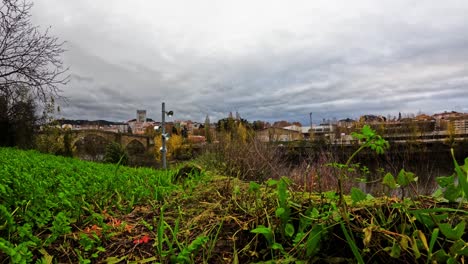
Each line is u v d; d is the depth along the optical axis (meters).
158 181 3.57
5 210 1.68
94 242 1.76
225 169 6.82
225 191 2.57
